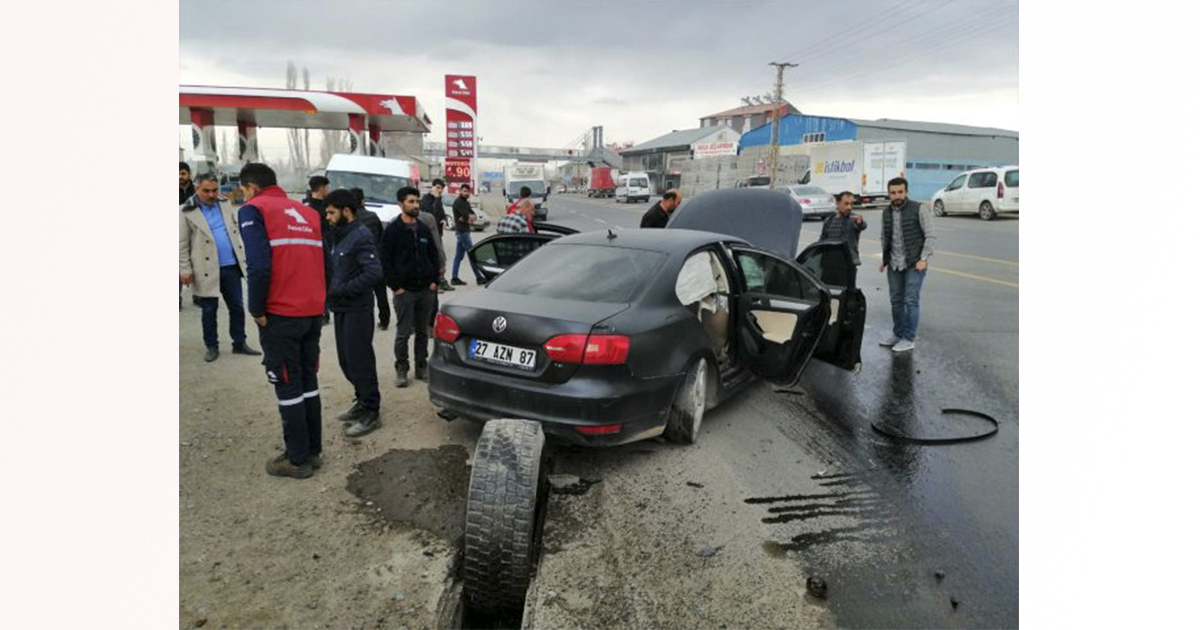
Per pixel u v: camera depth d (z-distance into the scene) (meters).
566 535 3.21
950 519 3.41
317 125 20.97
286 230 3.59
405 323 5.32
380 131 20.52
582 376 3.57
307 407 3.83
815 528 3.30
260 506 3.42
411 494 3.58
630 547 3.11
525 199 8.45
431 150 72.88
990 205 21.11
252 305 3.48
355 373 4.37
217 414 4.62
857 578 2.89
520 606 2.86
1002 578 2.91
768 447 4.30
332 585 2.80
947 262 12.65
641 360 3.71
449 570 2.94
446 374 3.93
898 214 6.56
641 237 4.66
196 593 2.70
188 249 5.75
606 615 2.63
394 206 12.49
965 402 5.26
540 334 3.63
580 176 89.56
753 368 4.66
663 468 3.95
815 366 6.23
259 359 6.01
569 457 4.07
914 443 4.41
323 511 3.39
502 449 2.86
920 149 53.75
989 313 8.50
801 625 2.59
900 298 6.73
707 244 4.66
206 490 3.56
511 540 2.72
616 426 3.62
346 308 4.30
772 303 4.54
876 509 3.50
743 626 2.58
